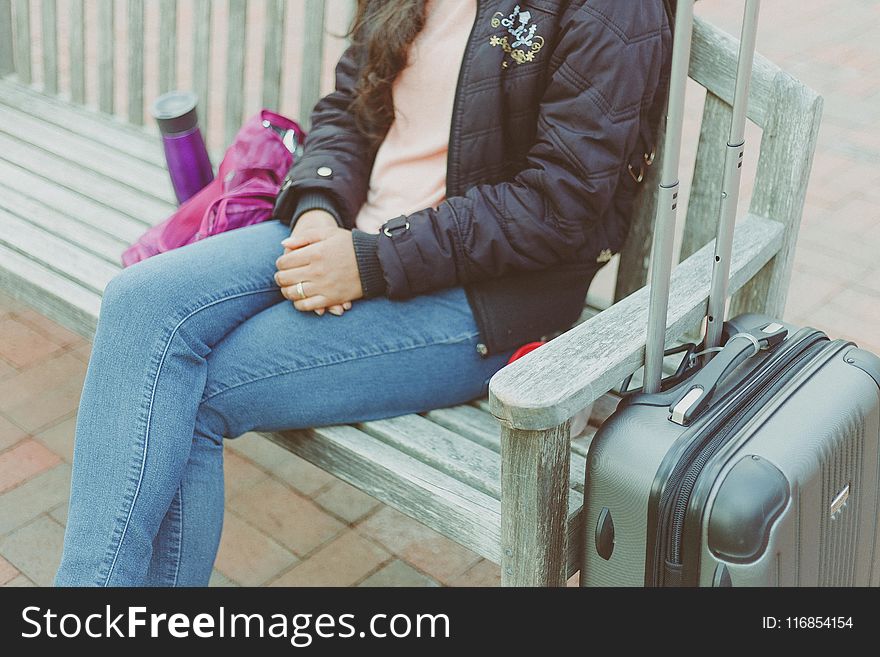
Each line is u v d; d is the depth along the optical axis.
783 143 1.93
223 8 5.33
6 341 3.07
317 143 2.05
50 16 3.05
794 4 5.22
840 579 1.69
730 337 1.71
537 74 1.78
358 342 1.82
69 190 2.63
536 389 1.48
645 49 1.70
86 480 1.72
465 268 1.81
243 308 1.89
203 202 2.19
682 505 1.45
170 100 2.37
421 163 1.94
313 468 2.68
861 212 3.61
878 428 1.67
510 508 1.57
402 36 1.87
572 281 1.89
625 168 1.85
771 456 1.46
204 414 1.81
